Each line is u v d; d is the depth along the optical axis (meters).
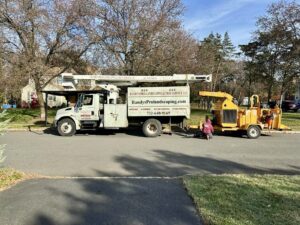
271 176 7.85
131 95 17.75
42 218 5.29
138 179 7.67
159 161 10.57
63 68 25.22
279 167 9.69
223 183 7.10
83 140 15.84
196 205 5.71
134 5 23.39
